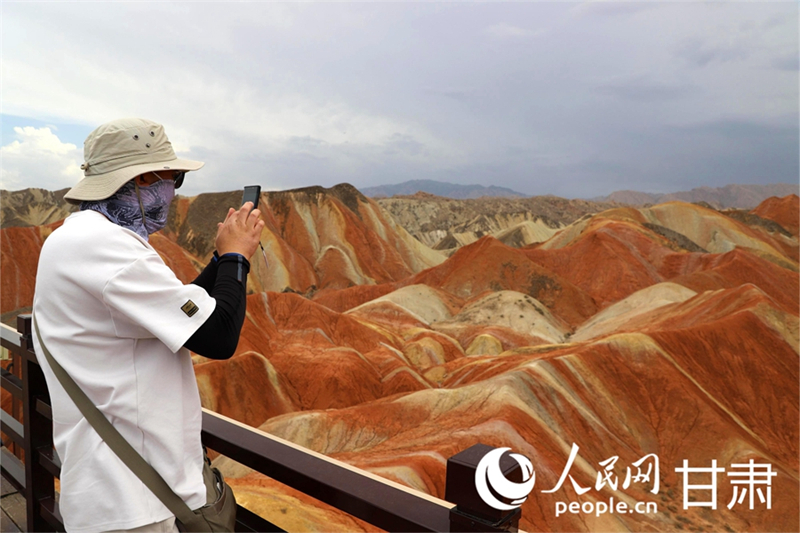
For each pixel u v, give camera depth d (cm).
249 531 101
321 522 866
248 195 88
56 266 75
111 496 75
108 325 75
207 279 97
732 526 1255
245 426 104
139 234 83
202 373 1483
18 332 159
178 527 81
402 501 74
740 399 1413
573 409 1402
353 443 1336
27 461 142
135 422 76
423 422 1395
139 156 81
